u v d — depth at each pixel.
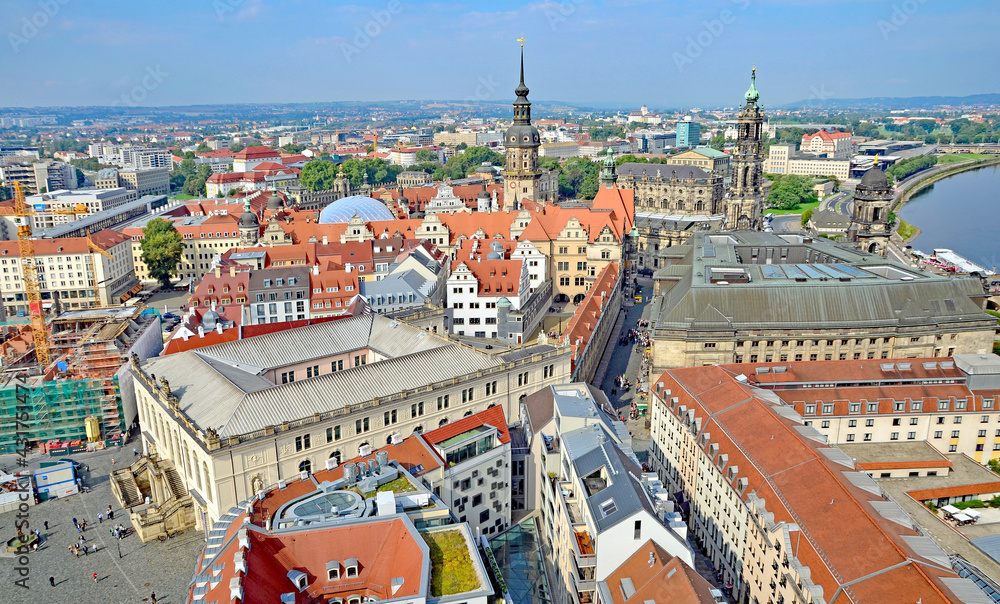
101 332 174.38
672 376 137.75
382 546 81.12
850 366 139.00
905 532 84.19
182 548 114.38
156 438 133.38
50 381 154.38
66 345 182.50
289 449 111.81
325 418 114.25
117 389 153.88
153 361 137.50
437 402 127.75
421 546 77.94
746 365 138.75
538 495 120.19
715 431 115.38
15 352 190.38
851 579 78.19
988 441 133.62
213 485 105.19
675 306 164.25
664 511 92.38
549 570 109.06
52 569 109.50
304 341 146.00
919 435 133.25
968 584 74.62
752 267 186.12
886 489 122.00
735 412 116.81
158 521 116.38
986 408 131.50
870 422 131.88
